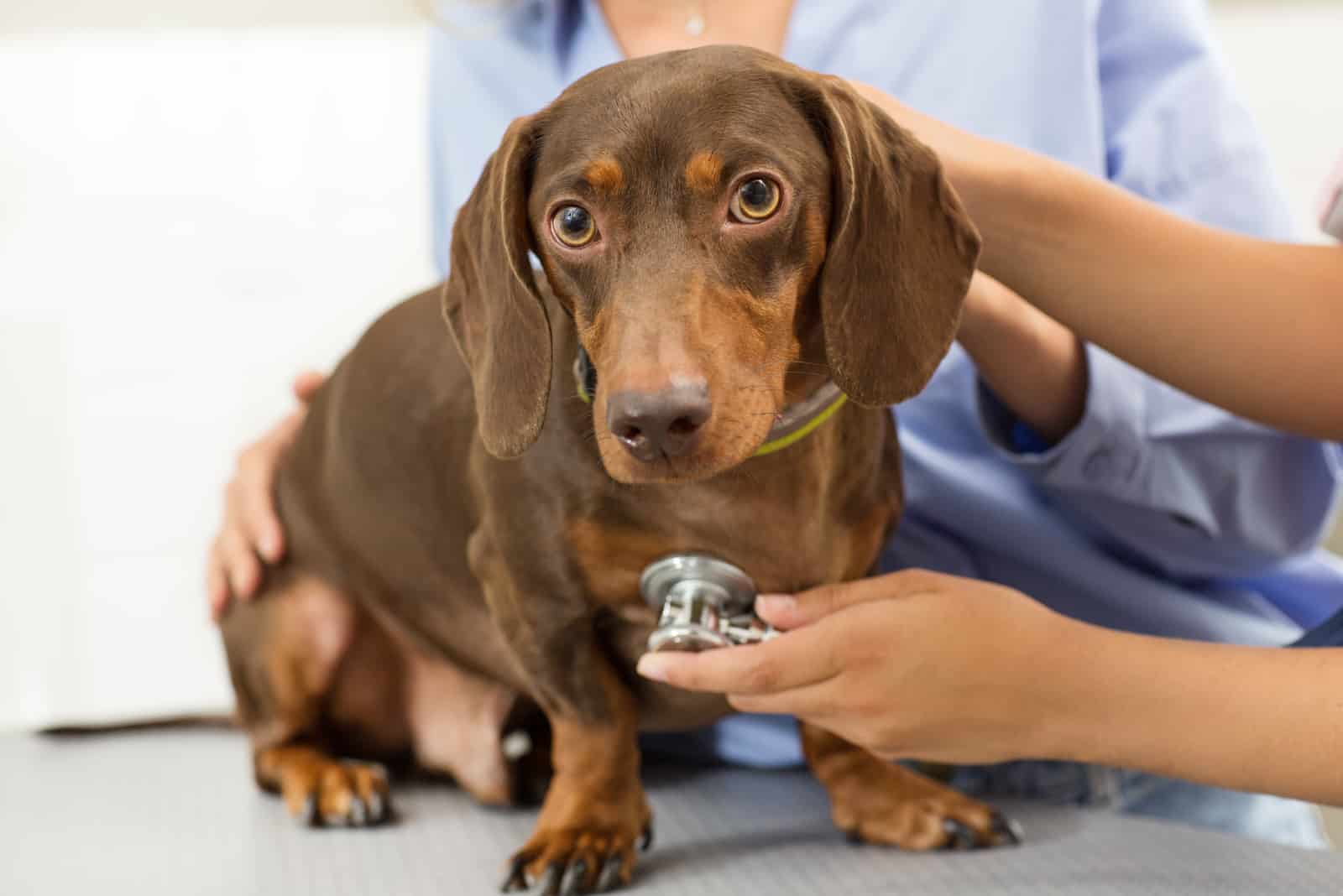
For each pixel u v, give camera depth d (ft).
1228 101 6.38
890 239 4.09
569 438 4.55
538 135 4.12
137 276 8.62
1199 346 4.67
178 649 8.73
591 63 6.82
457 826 5.55
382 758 6.56
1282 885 4.21
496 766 5.90
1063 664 4.15
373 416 5.78
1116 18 6.59
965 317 5.26
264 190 8.63
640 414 3.52
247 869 4.94
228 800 6.06
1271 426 4.92
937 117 6.43
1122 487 5.71
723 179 3.80
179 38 8.54
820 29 6.51
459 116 7.09
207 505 8.73
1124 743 4.13
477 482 5.08
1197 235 4.65
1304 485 5.98
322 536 6.16
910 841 4.86
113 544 8.70
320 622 6.17
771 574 4.65
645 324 3.66
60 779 6.50
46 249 8.55
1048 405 5.66
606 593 4.72
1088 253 4.60
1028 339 5.38
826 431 4.52
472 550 5.11
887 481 4.88
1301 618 6.63
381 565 5.97
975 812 4.89
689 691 4.99
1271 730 3.95
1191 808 5.92
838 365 4.04
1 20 8.43
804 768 6.39
